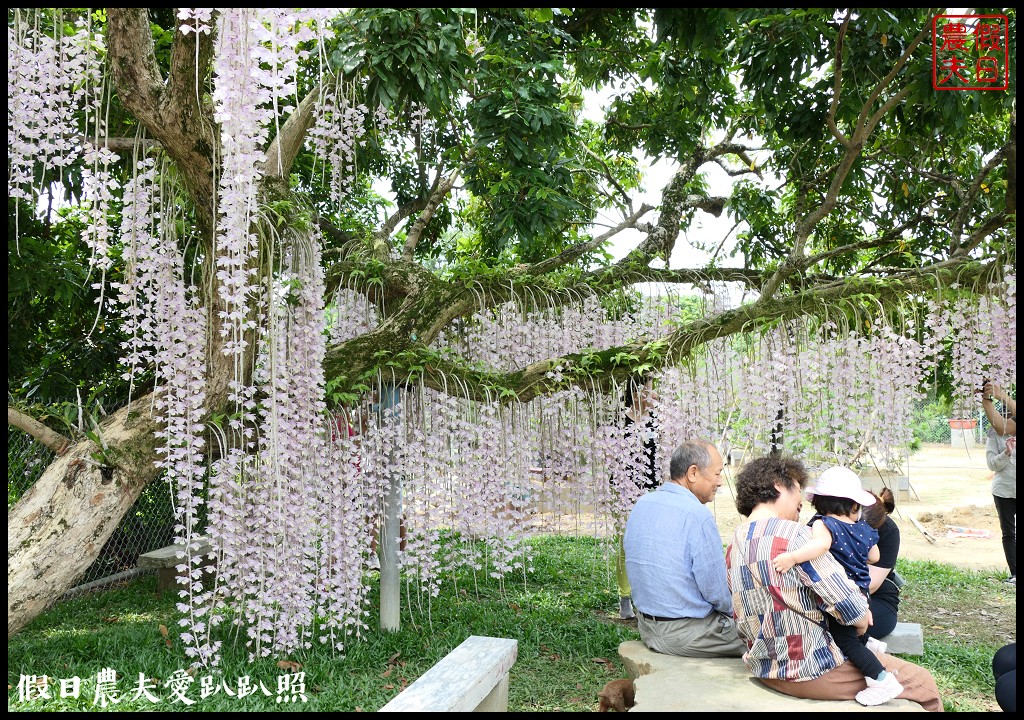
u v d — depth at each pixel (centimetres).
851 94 433
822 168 558
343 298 422
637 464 381
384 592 382
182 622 292
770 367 384
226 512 294
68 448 333
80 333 529
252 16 197
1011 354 356
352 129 376
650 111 585
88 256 504
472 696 229
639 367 371
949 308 387
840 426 376
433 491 350
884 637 342
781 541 234
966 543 697
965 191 506
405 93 351
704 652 274
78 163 395
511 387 376
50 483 321
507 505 359
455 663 249
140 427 330
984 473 1165
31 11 271
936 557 635
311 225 319
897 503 916
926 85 359
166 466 290
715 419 393
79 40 274
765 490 261
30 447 468
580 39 471
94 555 323
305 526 308
